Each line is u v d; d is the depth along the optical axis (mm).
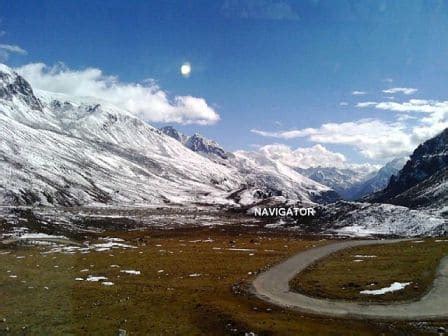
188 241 175000
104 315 59406
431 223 192125
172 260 114812
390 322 57250
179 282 86562
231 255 125750
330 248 137875
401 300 67375
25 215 184375
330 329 54719
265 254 127438
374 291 72875
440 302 65750
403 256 110188
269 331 54125
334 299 70000
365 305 65562
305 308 65062
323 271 95000
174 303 68125
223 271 99250
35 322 53750
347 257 115750
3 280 76312
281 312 63188
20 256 109500
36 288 71812
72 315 58219
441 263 94375
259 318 59625
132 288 78938
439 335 52219
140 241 167500
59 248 128625
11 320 54188
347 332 53594
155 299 70500
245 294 75125
